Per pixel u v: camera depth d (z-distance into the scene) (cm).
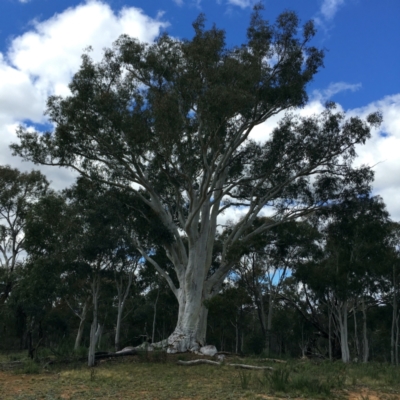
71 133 2195
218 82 2002
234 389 1248
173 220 2725
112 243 1973
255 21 2297
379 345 5344
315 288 2934
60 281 1964
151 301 4075
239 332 5119
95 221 2081
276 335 4716
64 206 2125
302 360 2558
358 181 2542
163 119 1958
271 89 2248
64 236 1998
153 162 2358
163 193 2675
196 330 2325
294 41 2306
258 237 2634
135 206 2423
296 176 2530
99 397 1116
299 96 2300
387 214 2655
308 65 2334
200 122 2047
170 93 2084
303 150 2469
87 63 2164
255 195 2798
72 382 1376
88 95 2116
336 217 2633
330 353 3012
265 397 1111
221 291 3212
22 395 1137
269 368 1738
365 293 3400
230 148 2348
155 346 2259
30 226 1998
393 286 3259
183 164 2134
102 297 3453
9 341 3331
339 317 2991
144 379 1464
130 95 2155
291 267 3269
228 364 1920
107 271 1986
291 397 1119
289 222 2862
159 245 2544
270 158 2531
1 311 2853
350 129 2411
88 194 2294
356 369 1880
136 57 2186
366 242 2766
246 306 4631
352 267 2761
